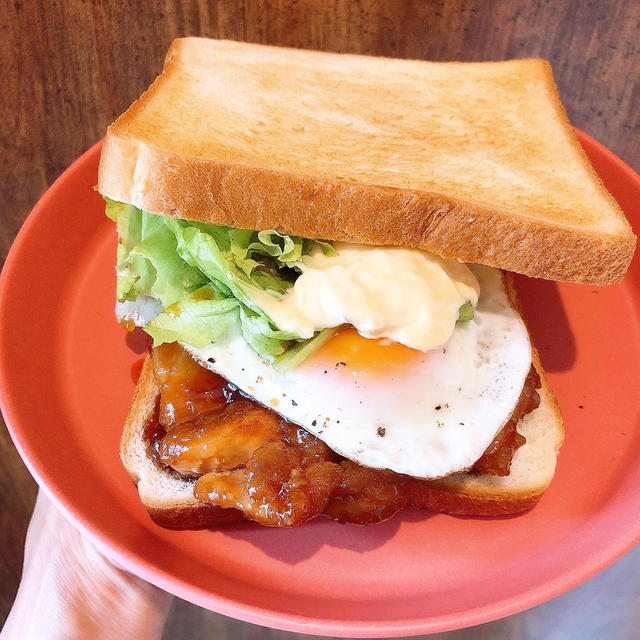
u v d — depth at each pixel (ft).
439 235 0.57
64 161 0.85
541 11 0.85
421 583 0.59
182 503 0.60
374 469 0.59
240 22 0.85
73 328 0.73
